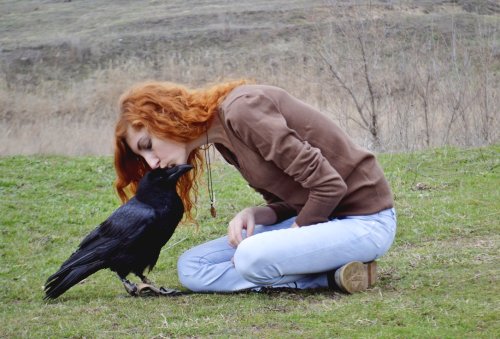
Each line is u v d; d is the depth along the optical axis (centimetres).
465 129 1076
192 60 1989
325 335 391
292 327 408
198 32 2159
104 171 996
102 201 859
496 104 1088
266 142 427
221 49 2019
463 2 1634
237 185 889
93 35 2269
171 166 454
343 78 1210
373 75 1167
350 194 457
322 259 454
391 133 1105
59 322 438
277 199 494
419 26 1397
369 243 458
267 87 446
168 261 623
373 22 1190
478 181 838
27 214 798
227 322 420
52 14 2575
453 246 596
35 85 1953
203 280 487
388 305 434
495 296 445
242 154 447
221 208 786
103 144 1306
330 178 435
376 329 396
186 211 510
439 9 1603
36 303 502
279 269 452
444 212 709
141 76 1948
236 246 476
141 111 432
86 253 473
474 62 1173
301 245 448
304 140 445
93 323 433
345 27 1191
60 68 2062
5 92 1888
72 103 1828
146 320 434
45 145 1323
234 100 431
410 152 1027
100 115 1748
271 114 432
